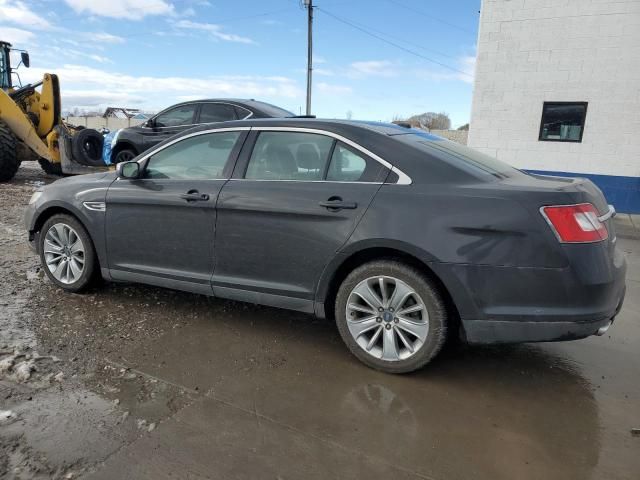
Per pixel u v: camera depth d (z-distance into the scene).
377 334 3.29
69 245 4.48
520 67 10.93
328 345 3.69
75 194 4.36
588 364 3.52
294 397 2.97
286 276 3.52
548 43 10.62
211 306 4.38
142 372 3.21
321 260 3.36
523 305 2.90
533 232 2.84
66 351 3.45
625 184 10.44
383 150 3.31
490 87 11.25
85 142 11.59
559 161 10.94
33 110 12.09
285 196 3.46
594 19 10.16
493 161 3.69
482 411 2.89
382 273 3.20
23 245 6.10
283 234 3.46
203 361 3.38
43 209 4.54
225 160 3.84
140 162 4.21
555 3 10.41
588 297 2.83
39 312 4.11
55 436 2.53
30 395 2.89
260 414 2.79
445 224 2.99
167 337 3.73
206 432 2.61
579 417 2.85
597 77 10.34
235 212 3.62
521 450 2.54
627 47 10.01
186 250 3.88
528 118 11.05
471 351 3.67
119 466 2.33
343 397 2.99
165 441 2.53
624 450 2.56
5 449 2.41
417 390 3.10
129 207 4.09
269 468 2.36
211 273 3.82
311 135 3.56
